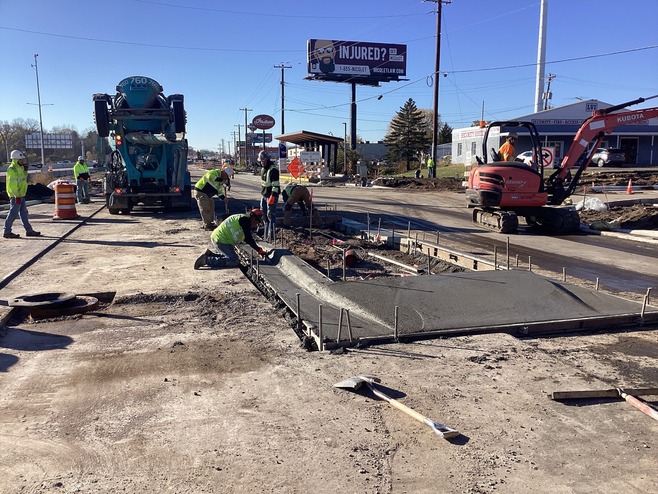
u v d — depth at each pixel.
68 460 3.59
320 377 4.84
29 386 4.73
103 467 3.51
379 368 5.02
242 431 3.93
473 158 53.00
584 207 19.27
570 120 46.91
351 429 3.95
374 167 55.84
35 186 24.84
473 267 9.66
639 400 4.35
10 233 12.53
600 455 3.65
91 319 6.64
